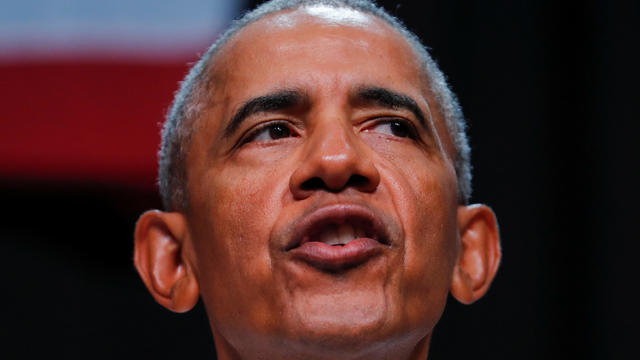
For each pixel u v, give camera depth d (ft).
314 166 10.49
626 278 20.89
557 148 21.56
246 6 21.52
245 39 12.36
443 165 11.99
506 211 21.59
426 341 12.25
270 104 11.41
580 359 21.22
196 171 12.10
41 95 22.63
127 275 24.95
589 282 21.25
